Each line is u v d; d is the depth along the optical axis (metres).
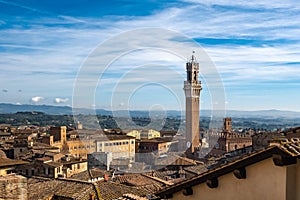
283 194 6.54
